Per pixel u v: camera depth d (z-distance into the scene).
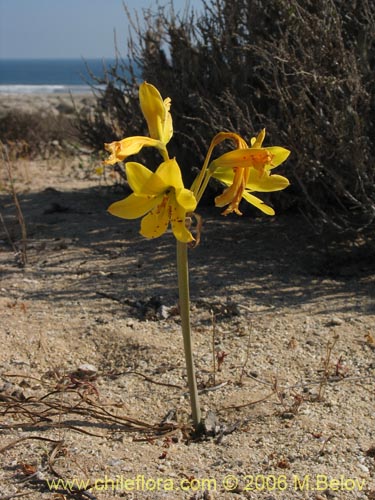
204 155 1.92
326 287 1.48
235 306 1.38
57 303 1.44
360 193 1.55
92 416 1.05
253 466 0.94
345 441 0.99
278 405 1.08
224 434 1.01
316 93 1.58
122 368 1.20
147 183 0.81
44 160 3.45
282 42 1.58
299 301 1.42
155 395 1.12
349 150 1.50
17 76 38.44
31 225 2.04
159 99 0.87
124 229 1.96
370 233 1.74
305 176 1.66
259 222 1.95
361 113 1.55
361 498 0.88
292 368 1.18
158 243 1.81
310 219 1.89
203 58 1.98
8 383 1.14
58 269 1.63
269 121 1.61
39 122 3.78
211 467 0.94
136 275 1.58
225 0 1.92
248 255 1.69
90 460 0.95
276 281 1.52
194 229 1.90
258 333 1.29
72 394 1.12
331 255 1.66
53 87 22.20
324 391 1.11
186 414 1.06
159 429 1.02
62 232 1.95
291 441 0.99
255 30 1.81
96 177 2.89
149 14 2.14
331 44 1.57
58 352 1.25
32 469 0.92
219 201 0.86
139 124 2.15
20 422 1.04
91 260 1.69
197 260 1.65
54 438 1.00
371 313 1.36
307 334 1.28
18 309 1.41
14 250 1.79
